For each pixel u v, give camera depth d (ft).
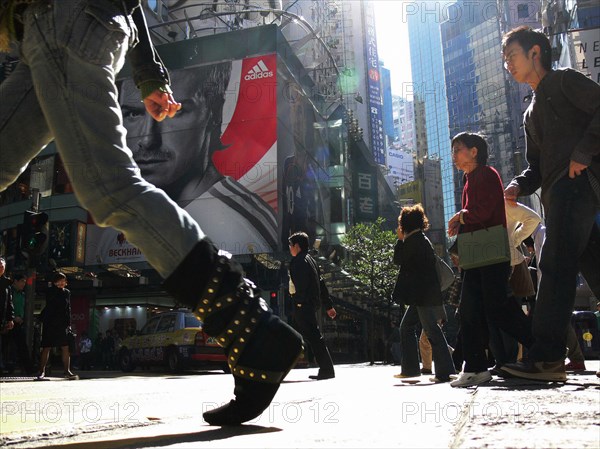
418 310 14.43
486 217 10.70
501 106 286.66
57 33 4.56
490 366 19.81
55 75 4.57
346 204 116.57
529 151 10.04
